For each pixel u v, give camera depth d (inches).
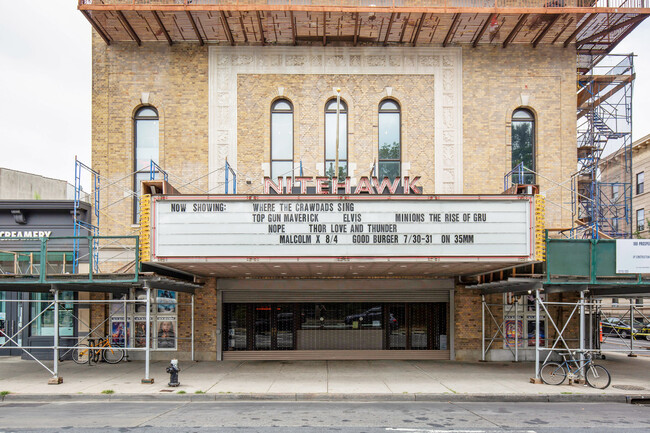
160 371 595.2
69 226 685.3
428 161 685.9
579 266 527.2
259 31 666.2
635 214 1510.8
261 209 519.2
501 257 514.0
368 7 615.2
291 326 690.8
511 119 693.3
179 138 684.1
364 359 684.1
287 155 690.8
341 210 518.9
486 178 684.1
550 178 685.3
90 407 440.1
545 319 689.0
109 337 669.3
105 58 687.7
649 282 520.7
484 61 692.7
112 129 684.7
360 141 686.5
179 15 629.6
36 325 705.0
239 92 688.4
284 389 494.6
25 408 436.5
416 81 691.4
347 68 690.8
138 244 524.4
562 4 676.1
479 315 682.8
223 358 680.4
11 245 684.7
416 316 695.1
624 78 868.6
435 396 474.3
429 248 516.4
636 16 644.1
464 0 676.1
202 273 638.5
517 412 421.1
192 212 518.9
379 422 379.6
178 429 355.9
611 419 395.5
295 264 534.9
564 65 693.3
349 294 691.4
